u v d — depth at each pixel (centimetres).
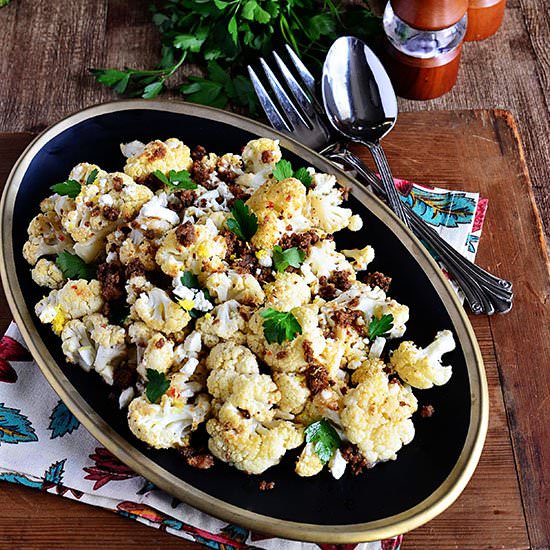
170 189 79
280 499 73
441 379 75
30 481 76
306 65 95
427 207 85
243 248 77
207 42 95
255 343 74
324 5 97
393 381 75
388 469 74
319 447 73
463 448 74
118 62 97
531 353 80
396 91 95
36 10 100
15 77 96
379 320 76
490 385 80
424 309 78
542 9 100
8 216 81
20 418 78
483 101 96
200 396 75
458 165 88
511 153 88
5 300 82
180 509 75
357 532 71
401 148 88
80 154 85
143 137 85
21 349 80
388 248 80
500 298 82
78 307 77
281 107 91
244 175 82
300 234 79
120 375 76
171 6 97
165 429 73
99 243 79
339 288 78
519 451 77
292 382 73
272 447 72
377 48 96
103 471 76
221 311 75
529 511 76
